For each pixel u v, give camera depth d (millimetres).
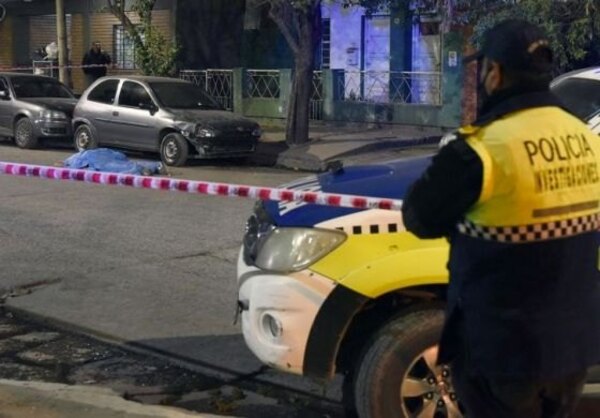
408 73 22891
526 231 3215
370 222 4859
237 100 25609
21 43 34781
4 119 21812
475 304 3307
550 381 3291
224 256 10195
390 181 5109
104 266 9711
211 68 28172
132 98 19547
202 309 8203
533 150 3207
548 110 3305
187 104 19469
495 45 3299
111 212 12805
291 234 4984
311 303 4855
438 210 3258
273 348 4988
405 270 4730
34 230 11523
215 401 6160
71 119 21156
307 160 19266
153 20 29297
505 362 3266
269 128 24047
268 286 4965
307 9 19969
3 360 7016
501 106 3299
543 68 3301
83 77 32250
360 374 4910
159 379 6621
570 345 3287
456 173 3205
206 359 6977
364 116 23625
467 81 21453
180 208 13133
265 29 27531
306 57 20562
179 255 10234
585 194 3307
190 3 28078
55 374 6727
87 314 8055
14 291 8758
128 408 5531
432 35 23344
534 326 3246
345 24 25453
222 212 12836
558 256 3240
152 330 7637
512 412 3369
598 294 3434
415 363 4844
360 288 4762
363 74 23891
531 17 14969
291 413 6027
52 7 33531
